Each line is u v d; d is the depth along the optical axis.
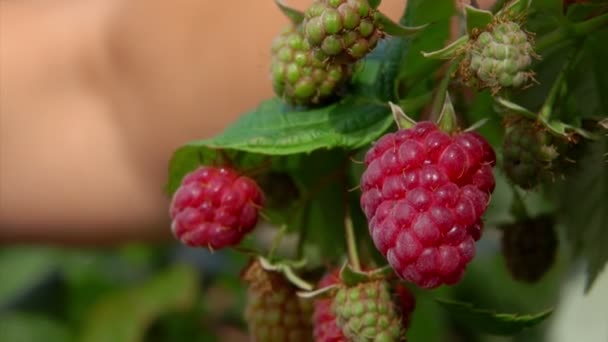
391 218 0.34
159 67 0.55
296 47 0.37
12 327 0.62
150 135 0.56
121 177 0.59
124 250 0.64
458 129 0.35
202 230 0.37
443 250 0.34
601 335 0.47
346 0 0.35
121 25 0.56
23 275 0.63
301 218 0.39
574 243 0.39
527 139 0.35
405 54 0.37
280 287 0.38
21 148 0.60
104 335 0.61
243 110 0.54
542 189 0.39
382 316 0.36
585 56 0.37
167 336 0.62
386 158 0.35
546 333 0.49
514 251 0.39
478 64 0.35
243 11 0.54
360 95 0.37
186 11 0.54
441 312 0.51
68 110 0.59
